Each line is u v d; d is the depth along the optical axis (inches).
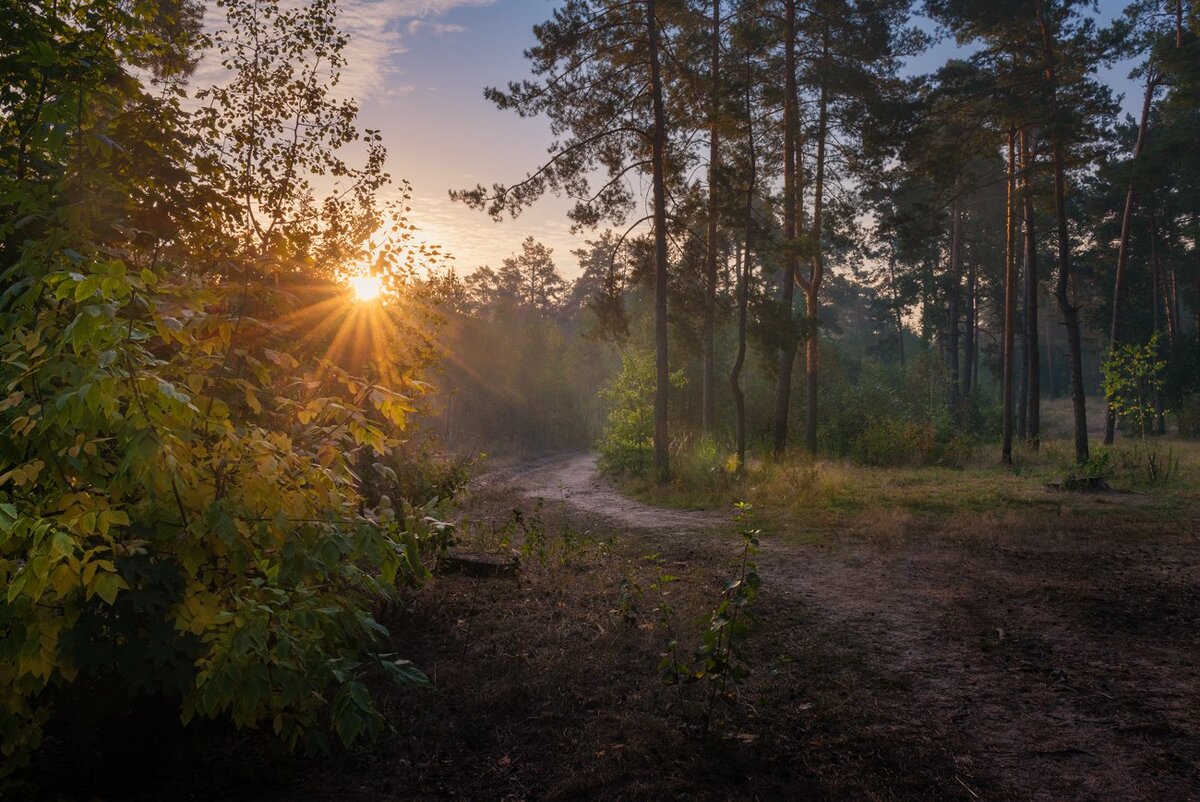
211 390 152.0
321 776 153.8
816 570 370.9
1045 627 272.5
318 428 162.9
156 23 293.4
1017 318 2203.5
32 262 132.0
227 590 139.5
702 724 183.6
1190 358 1621.6
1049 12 901.2
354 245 334.3
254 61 345.1
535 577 339.3
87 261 130.6
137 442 114.7
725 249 1238.3
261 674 122.8
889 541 444.1
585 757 164.6
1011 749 172.7
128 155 152.4
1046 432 1796.3
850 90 959.6
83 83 171.0
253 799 143.2
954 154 998.4
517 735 176.6
